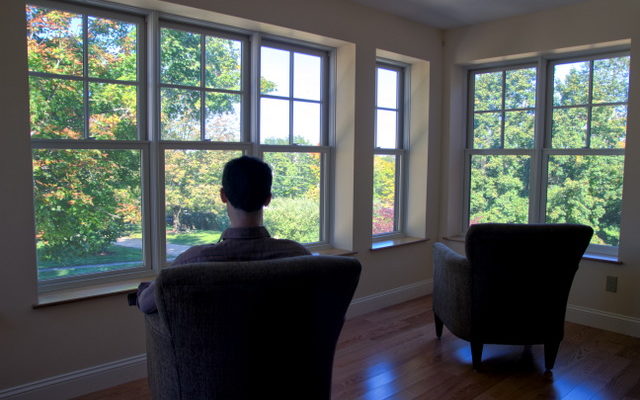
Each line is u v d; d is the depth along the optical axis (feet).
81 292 8.40
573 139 13.08
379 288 13.56
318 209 12.81
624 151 12.00
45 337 7.87
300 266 4.33
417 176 14.89
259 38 10.84
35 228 7.76
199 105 10.14
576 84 12.98
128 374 8.80
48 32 8.18
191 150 9.98
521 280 8.73
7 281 7.46
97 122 8.82
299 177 12.21
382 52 13.28
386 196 14.53
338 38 11.76
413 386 8.75
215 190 10.44
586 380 9.02
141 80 9.36
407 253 14.39
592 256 12.32
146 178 9.45
